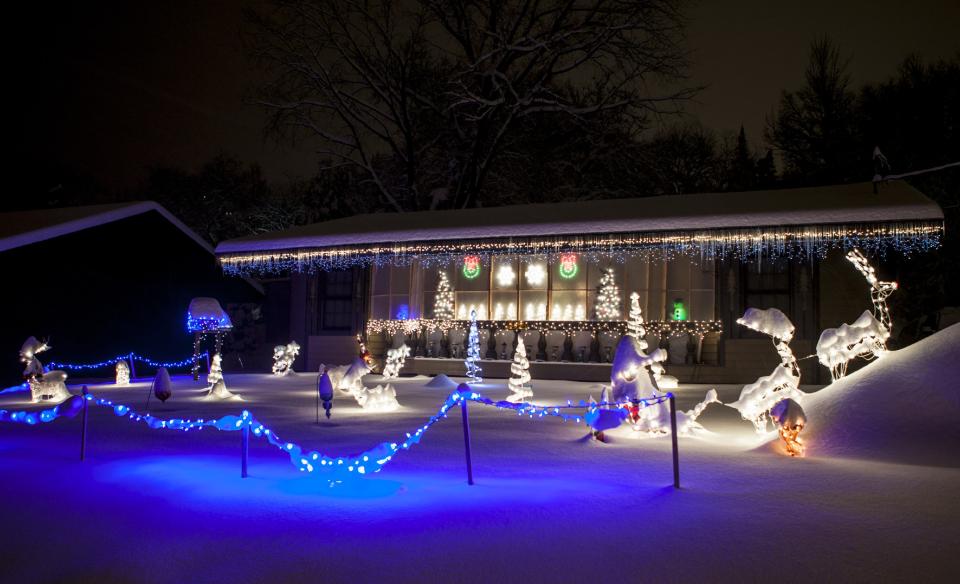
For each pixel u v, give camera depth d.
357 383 13.30
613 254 23.47
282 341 32.62
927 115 28.89
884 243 18.44
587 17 33.94
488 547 4.77
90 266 22.67
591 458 8.13
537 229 20.27
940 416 8.28
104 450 8.79
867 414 8.59
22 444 9.27
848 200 18.19
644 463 7.81
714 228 18.39
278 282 32.47
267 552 4.72
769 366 20.75
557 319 24.47
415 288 26.22
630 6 33.41
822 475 7.10
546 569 4.36
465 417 6.93
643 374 9.85
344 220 25.75
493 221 21.45
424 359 24.97
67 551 4.86
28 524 5.50
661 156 41.56
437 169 37.88
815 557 4.54
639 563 4.45
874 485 6.63
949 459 7.70
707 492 6.35
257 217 43.34
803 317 20.52
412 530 5.16
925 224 17.05
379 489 6.48
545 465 7.71
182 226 25.45
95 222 22.27
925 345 9.27
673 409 6.73
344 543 4.88
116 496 6.41
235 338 33.12
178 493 6.46
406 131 36.38
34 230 20.88
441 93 35.00
